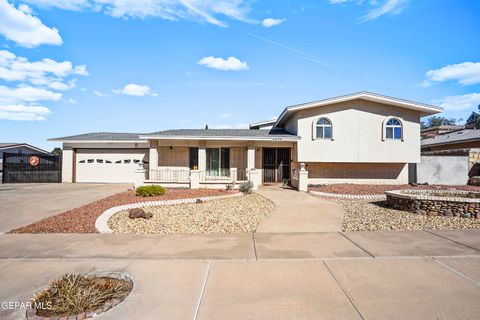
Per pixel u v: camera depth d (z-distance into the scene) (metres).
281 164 17.05
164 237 5.74
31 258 4.50
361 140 15.30
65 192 13.62
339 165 16.33
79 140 18.52
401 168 16.38
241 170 16.80
